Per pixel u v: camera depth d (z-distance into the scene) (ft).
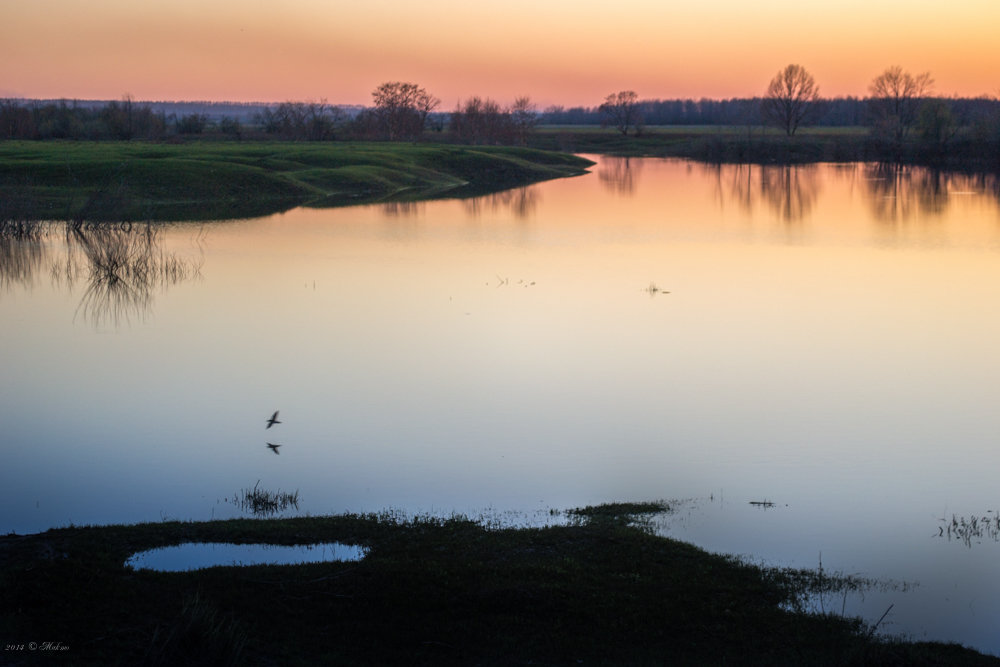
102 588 39.34
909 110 437.17
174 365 85.35
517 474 59.82
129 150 268.21
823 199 239.71
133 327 100.22
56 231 162.30
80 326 100.58
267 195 226.17
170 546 46.16
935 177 310.45
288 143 360.89
